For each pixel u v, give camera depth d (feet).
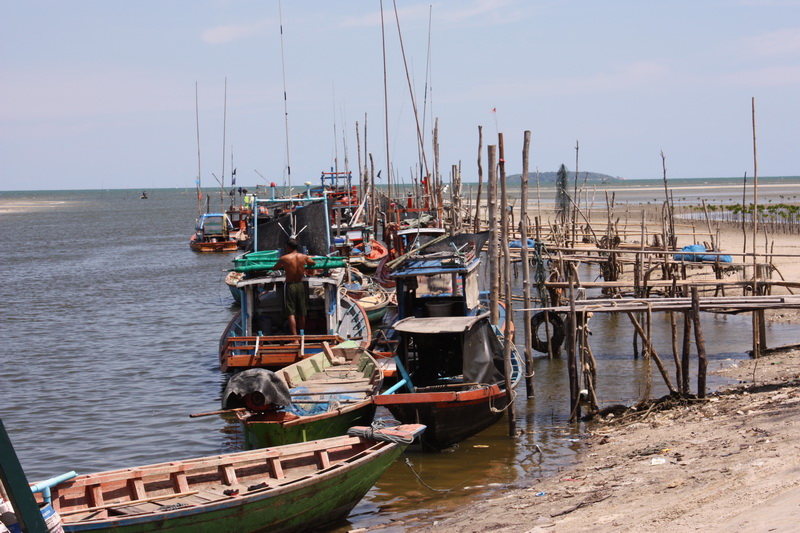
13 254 199.72
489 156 58.65
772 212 213.46
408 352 56.80
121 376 74.02
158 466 36.47
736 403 49.14
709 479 33.96
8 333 96.53
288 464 39.91
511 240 116.47
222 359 64.59
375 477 40.63
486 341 54.19
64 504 34.04
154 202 635.25
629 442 45.50
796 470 31.96
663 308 53.88
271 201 79.71
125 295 128.57
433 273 62.23
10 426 58.08
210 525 34.01
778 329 82.23
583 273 138.31
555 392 62.13
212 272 158.10
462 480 43.88
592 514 32.45
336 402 49.42
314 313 72.59
